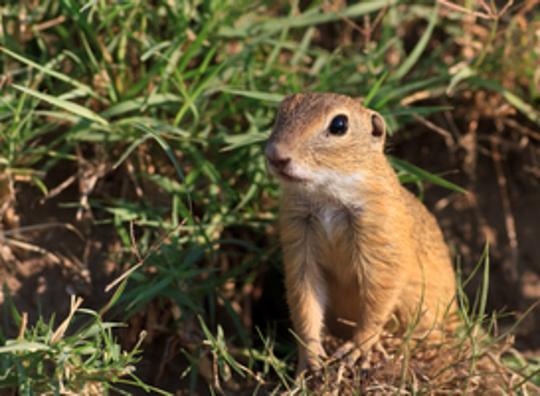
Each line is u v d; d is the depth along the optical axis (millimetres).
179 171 9172
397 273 9242
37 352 8039
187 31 10820
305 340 9391
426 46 12703
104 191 10430
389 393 8875
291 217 9359
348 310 10039
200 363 9859
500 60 12188
